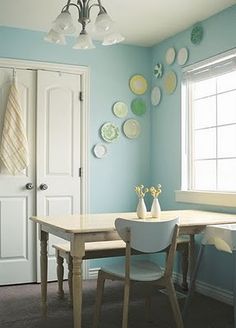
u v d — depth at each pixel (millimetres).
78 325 2400
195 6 3432
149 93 4484
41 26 3904
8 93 3912
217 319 2959
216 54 3572
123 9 3488
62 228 2434
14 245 3916
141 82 4453
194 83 3973
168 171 4219
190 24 3852
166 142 4254
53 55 4082
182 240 3631
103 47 4305
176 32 4070
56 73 4105
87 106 4215
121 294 3576
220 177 3670
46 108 4062
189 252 3656
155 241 2410
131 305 3275
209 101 3812
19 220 3943
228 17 3445
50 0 3285
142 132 4465
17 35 3943
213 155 3758
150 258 4402
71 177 4145
